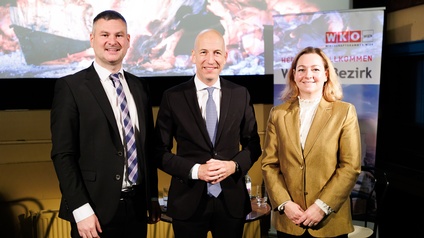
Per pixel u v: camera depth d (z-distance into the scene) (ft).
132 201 7.43
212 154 7.74
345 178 7.41
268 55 12.93
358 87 11.84
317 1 13.15
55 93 7.19
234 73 12.86
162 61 12.55
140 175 7.48
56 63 12.04
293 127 7.77
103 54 7.22
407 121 12.29
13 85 11.77
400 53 12.27
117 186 7.14
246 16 12.78
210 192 7.78
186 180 7.69
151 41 12.44
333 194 7.37
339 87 8.04
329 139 7.54
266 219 13.29
